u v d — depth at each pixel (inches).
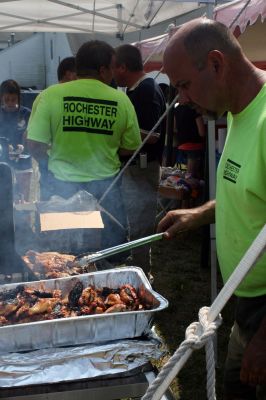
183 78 49.3
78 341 49.3
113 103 103.1
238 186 51.4
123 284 60.6
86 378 47.4
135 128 108.3
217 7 122.3
